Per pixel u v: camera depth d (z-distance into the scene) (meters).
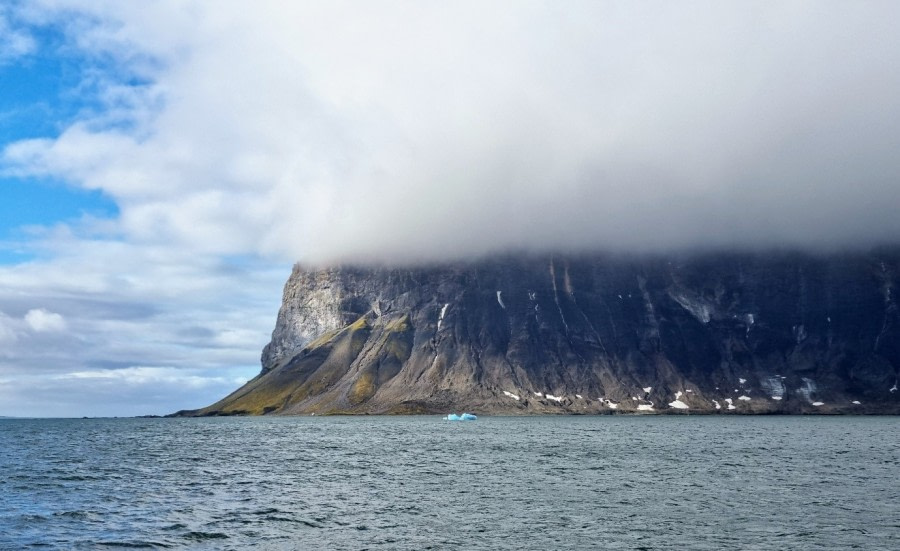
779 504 87.62
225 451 184.75
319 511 83.38
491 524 75.31
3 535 69.44
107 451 187.00
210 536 69.50
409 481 112.56
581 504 88.00
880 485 105.25
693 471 125.31
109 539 67.94
